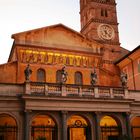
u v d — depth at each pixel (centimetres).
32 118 3284
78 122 3706
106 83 4500
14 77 3956
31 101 3281
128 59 5028
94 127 3534
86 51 4459
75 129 4016
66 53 4325
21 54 4069
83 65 4388
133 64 4953
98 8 6438
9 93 3306
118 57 6103
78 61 4375
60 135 3347
